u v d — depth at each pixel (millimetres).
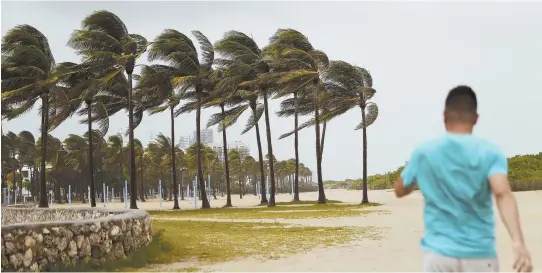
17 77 36438
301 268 9062
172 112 45719
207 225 19469
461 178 2652
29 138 88875
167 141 97938
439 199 2699
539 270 8180
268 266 9359
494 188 2574
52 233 8047
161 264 9703
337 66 42125
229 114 46250
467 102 2771
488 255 2629
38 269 7707
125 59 36781
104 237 9023
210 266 9422
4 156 87250
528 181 50750
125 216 10141
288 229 17391
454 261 2631
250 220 22922
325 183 197000
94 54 35906
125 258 9453
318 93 43031
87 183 105125
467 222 2645
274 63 42156
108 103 46625
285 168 140750
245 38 42688
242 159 122625
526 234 13422
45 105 39062
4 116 39219
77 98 41719
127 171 106500
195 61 40688
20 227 7547
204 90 45875
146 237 11016
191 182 132125
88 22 36844
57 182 95000
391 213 25453
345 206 35688
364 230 16438
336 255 10703
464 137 2732
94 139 86062
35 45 37031
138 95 43281
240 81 42406
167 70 40531
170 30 39875
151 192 151000
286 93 41938
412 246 11906
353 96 42281
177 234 14406
